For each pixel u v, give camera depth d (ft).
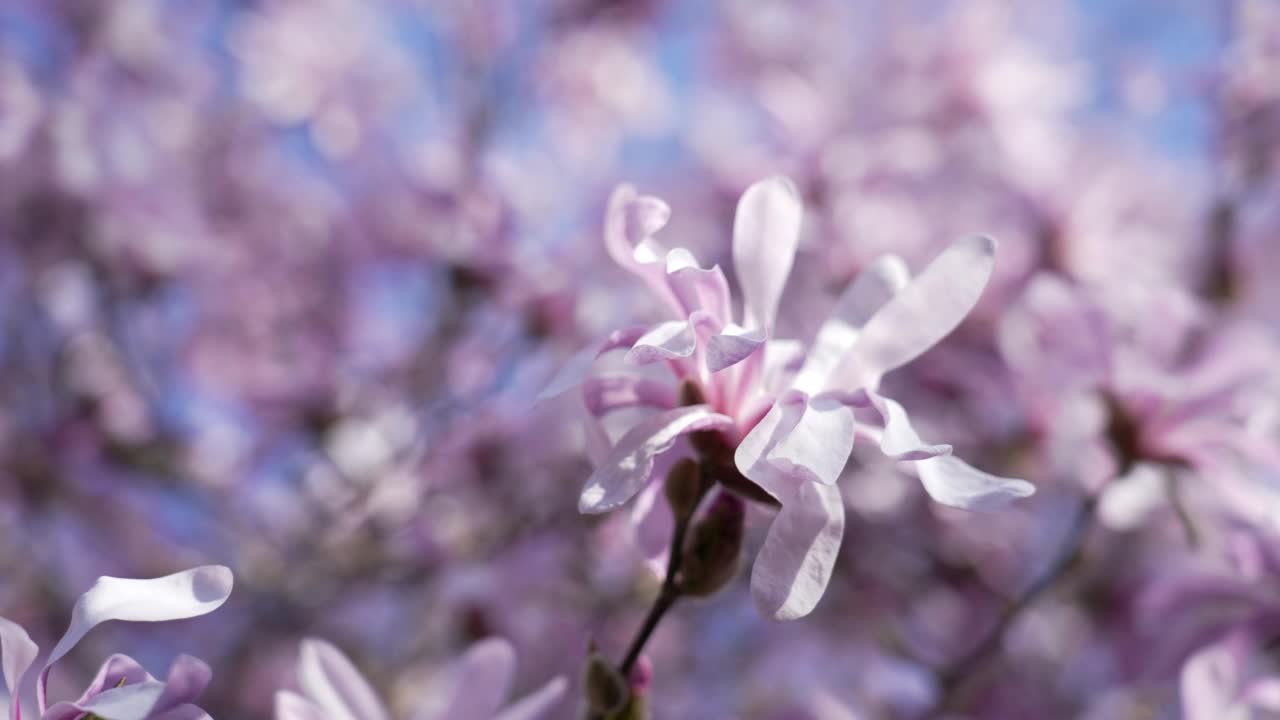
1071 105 4.47
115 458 4.32
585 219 4.40
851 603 3.88
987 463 3.21
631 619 3.55
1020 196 3.57
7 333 4.33
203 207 4.75
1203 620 2.53
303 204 4.63
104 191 4.39
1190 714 2.35
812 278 3.86
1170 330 2.72
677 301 2.00
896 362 2.01
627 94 5.54
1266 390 2.59
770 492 1.94
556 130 5.53
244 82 4.91
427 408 3.90
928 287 2.02
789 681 3.74
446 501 3.68
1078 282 3.39
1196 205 4.05
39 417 4.33
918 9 4.80
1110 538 3.54
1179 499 2.59
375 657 3.96
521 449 3.61
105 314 4.43
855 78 4.56
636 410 2.31
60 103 4.39
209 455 4.40
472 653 2.15
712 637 4.20
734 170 4.05
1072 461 2.95
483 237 3.87
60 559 4.31
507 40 5.15
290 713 2.04
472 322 3.85
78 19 4.65
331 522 3.99
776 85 4.52
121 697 1.79
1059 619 3.82
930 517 3.80
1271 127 3.69
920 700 2.95
